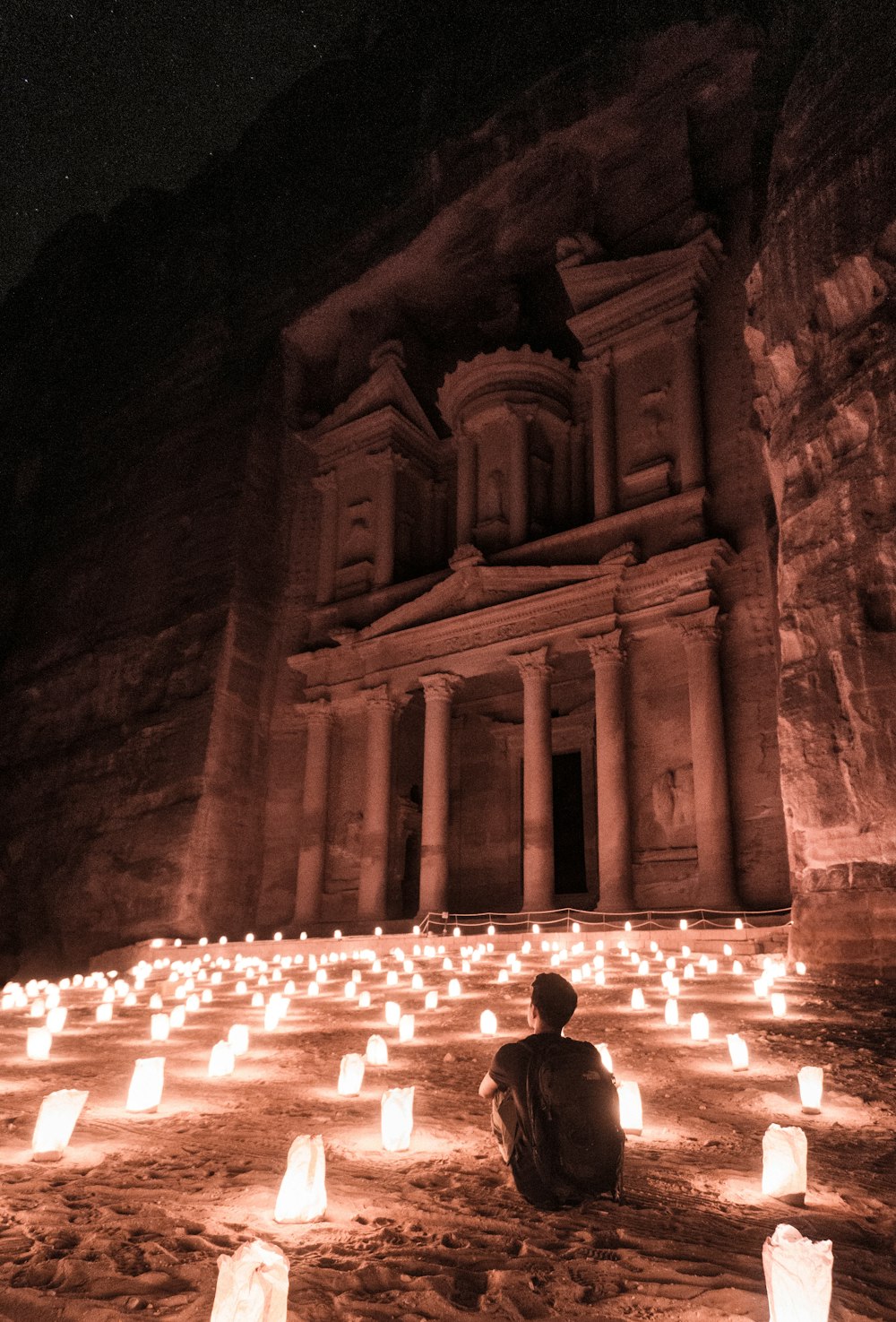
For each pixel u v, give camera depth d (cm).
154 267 4709
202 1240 440
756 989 1334
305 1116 719
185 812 3194
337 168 4125
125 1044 1117
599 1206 489
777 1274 314
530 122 3366
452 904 3331
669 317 2975
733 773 2516
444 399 3466
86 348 4856
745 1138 652
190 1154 612
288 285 4044
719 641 2603
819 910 1525
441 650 3097
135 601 3778
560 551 2958
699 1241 439
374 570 3516
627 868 2558
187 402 4097
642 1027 1100
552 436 3353
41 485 4606
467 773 3466
